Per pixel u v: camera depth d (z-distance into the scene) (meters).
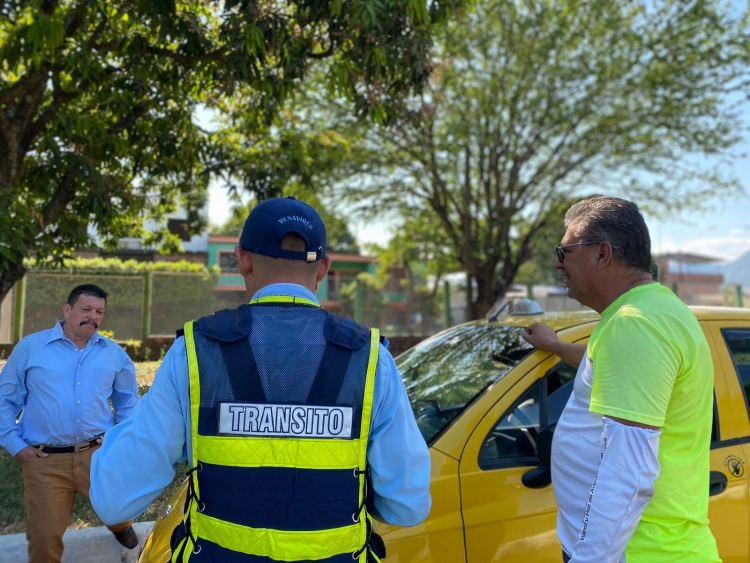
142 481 1.46
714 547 1.79
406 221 15.73
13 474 4.73
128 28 5.99
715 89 13.09
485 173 14.45
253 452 1.44
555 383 2.70
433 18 5.47
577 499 1.80
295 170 7.51
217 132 7.60
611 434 1.62
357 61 5.64
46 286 9.03
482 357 3.02
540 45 13.12
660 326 1.67
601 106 13.73
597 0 12.98
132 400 3.68
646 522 1.71
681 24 12.91
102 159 5.90
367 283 14.73
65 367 3.35
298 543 1.42
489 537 2.32
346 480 1.46
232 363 1.47
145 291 9.88
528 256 15.51
